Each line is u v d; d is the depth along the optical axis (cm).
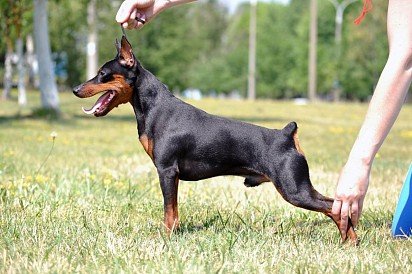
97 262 463
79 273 441
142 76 539
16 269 444
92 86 530
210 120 532
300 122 2389
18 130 1697
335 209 505
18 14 1900
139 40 5266
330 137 1816
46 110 2034
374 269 464
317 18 5984
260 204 709
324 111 3173
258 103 3662
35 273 438
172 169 529
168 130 529
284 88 6419
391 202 745
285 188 510
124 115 2370
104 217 621
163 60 5328
